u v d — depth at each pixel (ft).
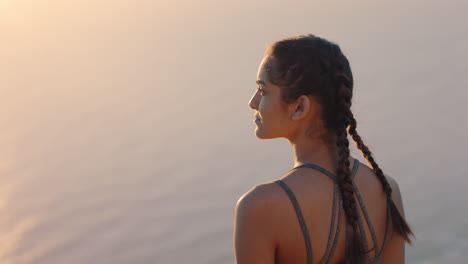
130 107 261.65
